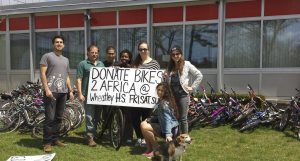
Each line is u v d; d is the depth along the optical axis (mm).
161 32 11750
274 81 10375
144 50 6930
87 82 7145
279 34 10297
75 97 9094
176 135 6145
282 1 10211
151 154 6352
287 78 10227
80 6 12711
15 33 14164
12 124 8328
